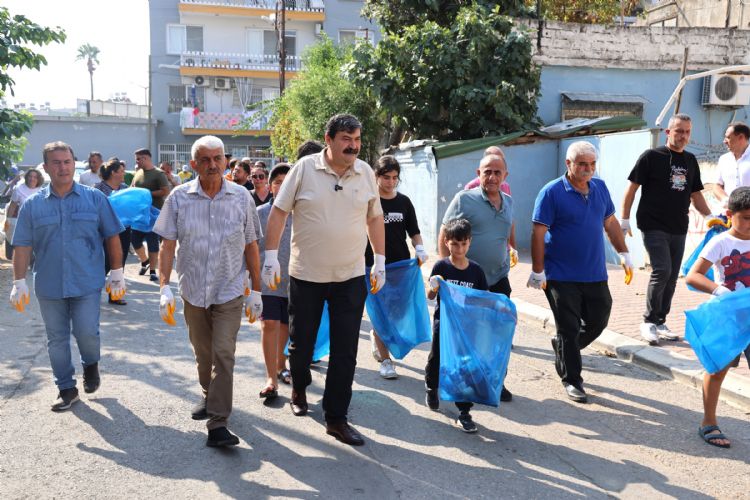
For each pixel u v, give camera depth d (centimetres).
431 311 809
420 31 1487
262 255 538
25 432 436
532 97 1474
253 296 444
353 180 432
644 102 1583
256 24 3828
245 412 478
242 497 352
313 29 3862
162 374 561
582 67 1574
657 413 491
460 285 475
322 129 1975
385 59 1521
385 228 562
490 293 442
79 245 473
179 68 3738
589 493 365
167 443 421
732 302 408
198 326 437
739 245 421
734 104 1571
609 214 538
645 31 1580
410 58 1486
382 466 395
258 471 384
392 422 468
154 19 3759
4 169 1312
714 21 2020
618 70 1588
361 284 443
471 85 1440
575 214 507
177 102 3819
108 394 511
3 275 1068
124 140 3719
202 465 390
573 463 405
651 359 599
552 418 481
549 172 1387
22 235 462
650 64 1588
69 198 470
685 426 466
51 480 369
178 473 380
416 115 1538
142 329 719
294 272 441
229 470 385
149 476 376
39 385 531
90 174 1084
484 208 519
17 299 462
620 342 654
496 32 1452
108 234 489
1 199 1736
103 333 698
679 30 1587
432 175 1382
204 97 3822
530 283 522
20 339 672
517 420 476
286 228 513
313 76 2052
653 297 651
